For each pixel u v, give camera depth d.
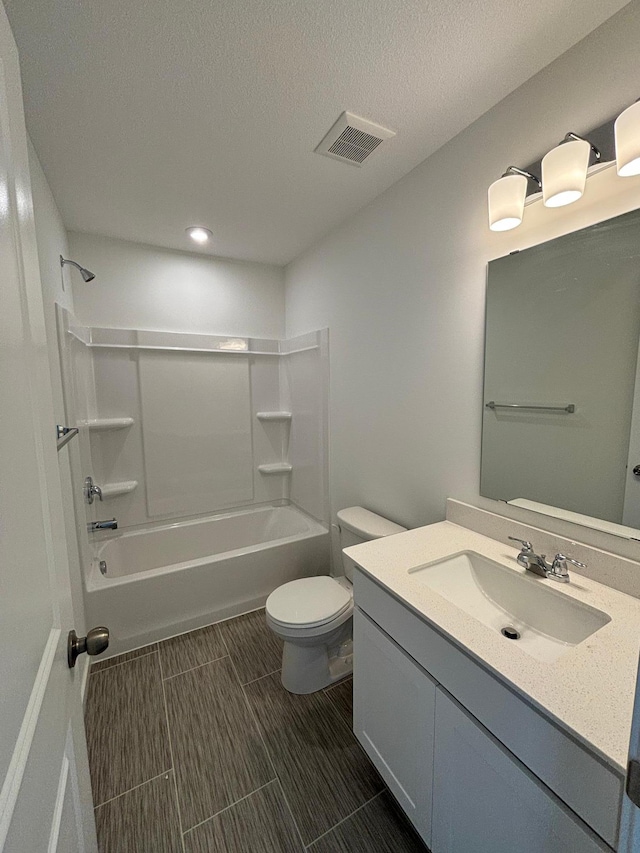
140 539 2.49
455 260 1.47
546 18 0.96
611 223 1.01
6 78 0.52
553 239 1.15
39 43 0.98
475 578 1.28
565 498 1.17
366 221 1.95
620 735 0.61
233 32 0.97
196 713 1.55
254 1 0.90
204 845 1.09
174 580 2.04
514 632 1.11
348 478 2.27
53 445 0.67
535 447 1.24
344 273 2.17
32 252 0.61
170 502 2.66
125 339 2.41
